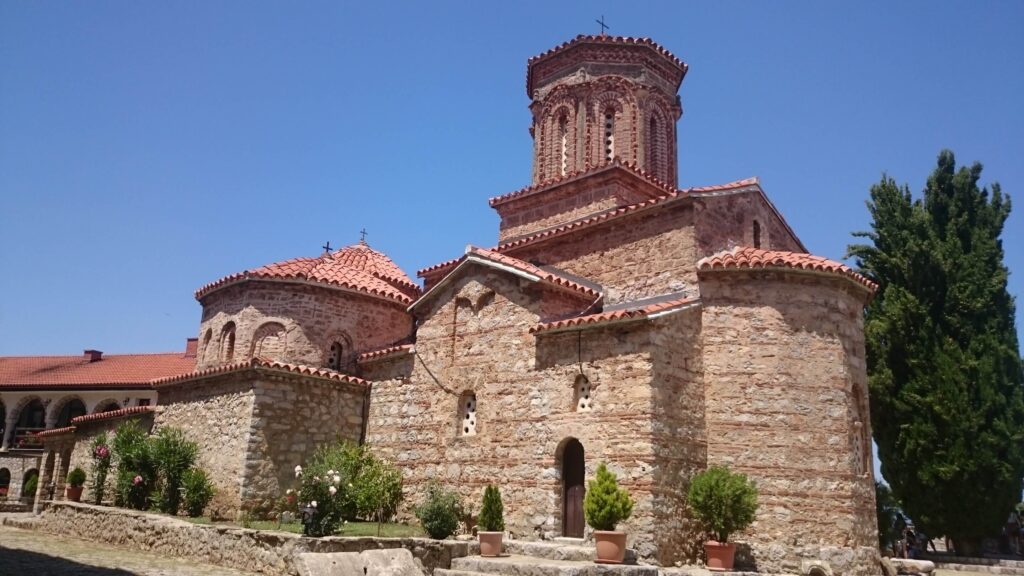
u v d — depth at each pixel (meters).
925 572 18.17
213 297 24.12
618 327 16.31
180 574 14.20
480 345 19.16
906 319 24.36
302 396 20.31
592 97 24.73
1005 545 28.41
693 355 17.00
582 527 16.11
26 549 17.30
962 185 26.23
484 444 18.27
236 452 19.19
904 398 23.77
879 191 27.11
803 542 15.73
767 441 16.34
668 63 25.83
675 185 25.72
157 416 23.20
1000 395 23.25
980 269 24.67
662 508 15.09
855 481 16.45
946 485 22.92
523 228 24.73
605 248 20.39
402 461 20.25
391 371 21.48
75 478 25.72
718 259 17.52
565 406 16.83
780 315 17.02
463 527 17.86
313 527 14.86
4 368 45.12
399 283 26.05
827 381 16.77
